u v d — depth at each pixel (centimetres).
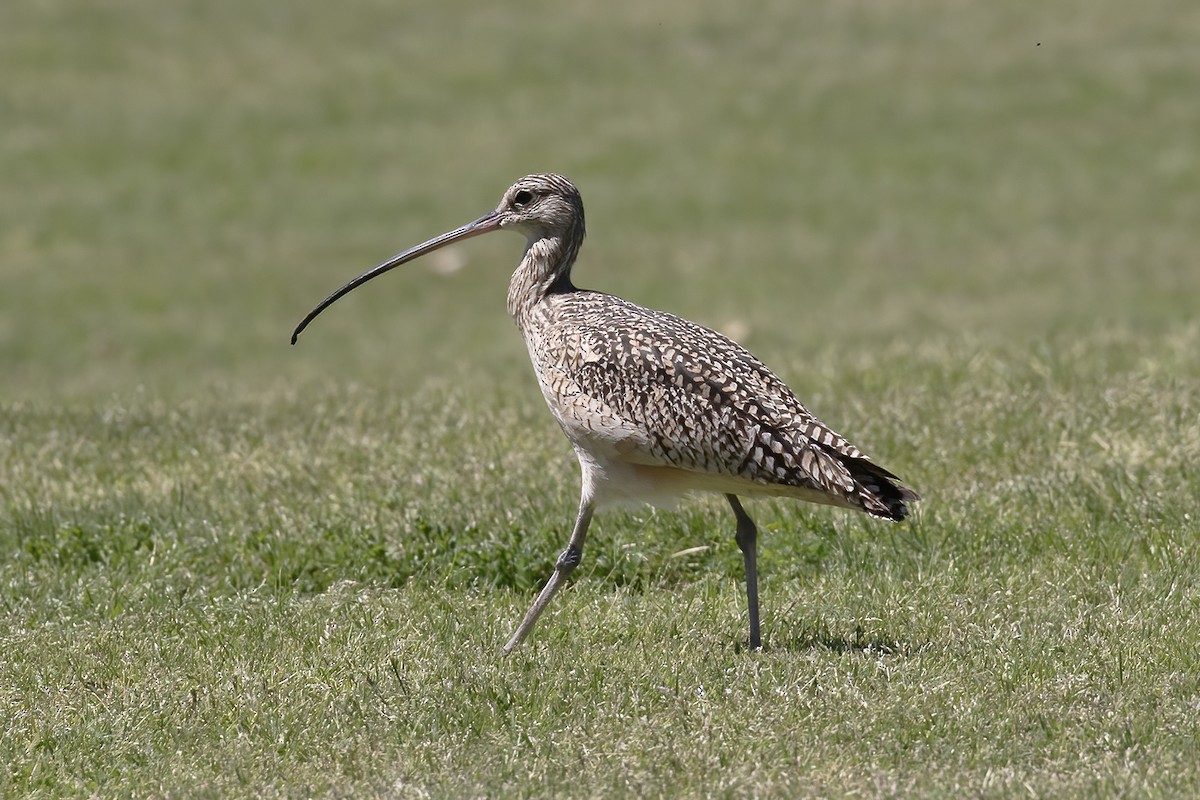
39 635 1030
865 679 912
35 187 3797
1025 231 3441
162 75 4444
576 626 1037
